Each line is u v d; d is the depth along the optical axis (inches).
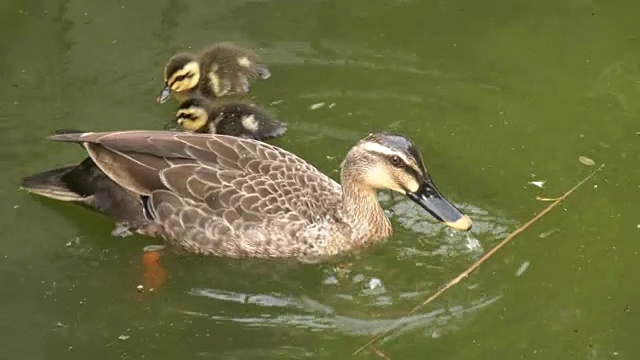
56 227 422.0
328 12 538.6
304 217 403.2
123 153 398.0
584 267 398.3
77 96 484.7
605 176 439.8
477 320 378.0
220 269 408.5
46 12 533.0
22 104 478.6
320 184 414.3
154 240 415.8
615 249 405.4
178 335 377.1
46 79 493.4
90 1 540.4
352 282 400.2
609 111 475.2
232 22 531.5
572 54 510.6
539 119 472.4
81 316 386.3
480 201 430.0
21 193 435.2
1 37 517.0
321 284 400.2
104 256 410.9
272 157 411.8
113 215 413.4
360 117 476.1
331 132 469.1
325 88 491.8
